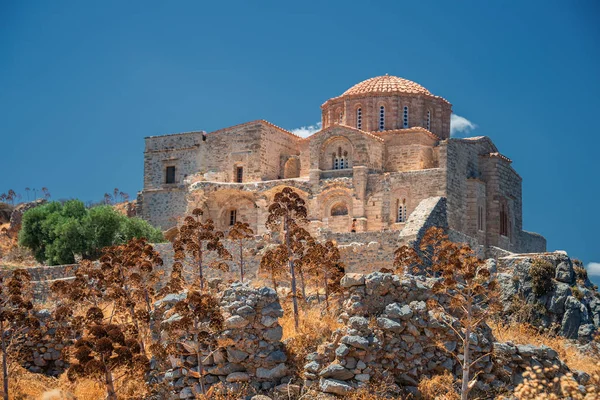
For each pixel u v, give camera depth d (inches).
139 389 1207.6
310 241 1515.7
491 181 2827.3
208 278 2076.8
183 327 1093.8
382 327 1127.0
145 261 1502.2
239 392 1098.7
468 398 1127.6
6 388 1197.7
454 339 1159.0
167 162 3107.8
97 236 2682.1
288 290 1726.1
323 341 1195.9
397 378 1122.7
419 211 2041.1
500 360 1179.9
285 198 1496.1
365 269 1963.6
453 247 1576.0
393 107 2945.4
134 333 1256.2
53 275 2186.3
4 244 3257.9
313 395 1088.8
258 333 1136.2
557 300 1802.4
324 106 3105.3
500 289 1802.4
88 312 1220.5
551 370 1175.6
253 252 2075.5
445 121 3065.9
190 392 1115.3
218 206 2928.2
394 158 2844.5
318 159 2800.2
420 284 1192.8
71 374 1062.4
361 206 2684.5
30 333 1332.4
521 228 3043.8
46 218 2962.6
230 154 2992.1
